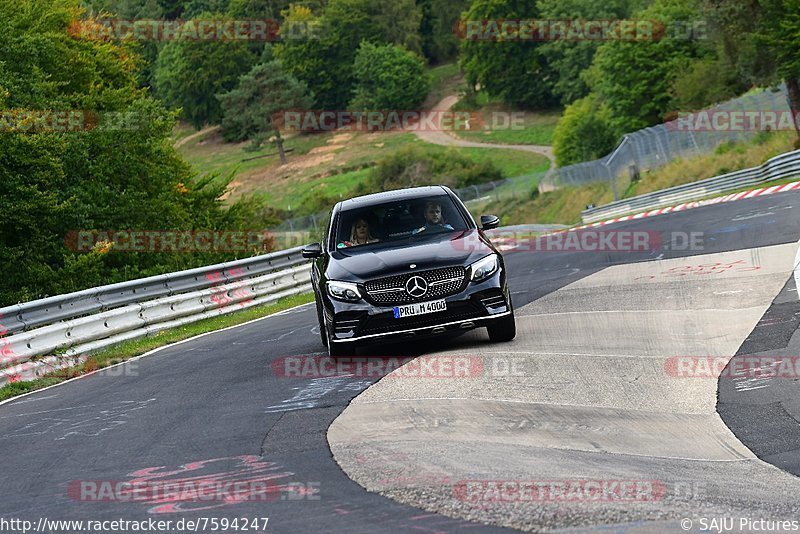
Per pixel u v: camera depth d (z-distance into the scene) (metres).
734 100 128.75
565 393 20.56
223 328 43.47
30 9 92.62
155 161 89.75
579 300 35.84
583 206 155.12
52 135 75.00
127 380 29.84
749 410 18.14
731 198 82.88
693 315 29.33
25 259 74.62
